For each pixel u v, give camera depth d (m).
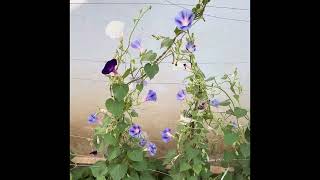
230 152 1.39
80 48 1.53
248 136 1.40
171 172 1.39
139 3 1.53
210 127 1.41
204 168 1.38
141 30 1.53
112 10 1.53
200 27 1.54
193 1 1.54
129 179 1.36
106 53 1.54
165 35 1.54
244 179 1.41
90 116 1.45
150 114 1.55
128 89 1.33
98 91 1.54
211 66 1.54
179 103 1.54
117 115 1.32
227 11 1.54
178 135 1.42
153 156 1.54
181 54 1.41
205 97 1.42
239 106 1.44
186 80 1.54
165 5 1.53
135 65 1.50
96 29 1.54
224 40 1.54
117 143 1.36
